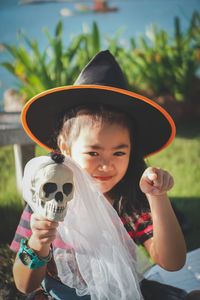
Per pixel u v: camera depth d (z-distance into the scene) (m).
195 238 2.78
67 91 1.35
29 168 1.22
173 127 1.44
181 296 1.48
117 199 1.49
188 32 7.05
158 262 1.38
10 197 3.38
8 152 4.81
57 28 5.96
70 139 1.34
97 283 1.28
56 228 1.26
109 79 1.38
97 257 1.30
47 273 1.42
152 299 1.45
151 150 1.62
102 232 1.30
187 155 4.65
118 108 1.38
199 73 8.30
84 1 33.72
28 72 5.83
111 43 6.47
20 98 6.03
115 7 26.39
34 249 1.22
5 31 17.34
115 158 1.31
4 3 33.12
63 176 1.11
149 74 6.60
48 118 1.48
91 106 1.36
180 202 3.38
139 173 1.50
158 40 7.05
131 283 1.31
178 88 6.68
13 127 2.84
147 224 1.44
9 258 2.46
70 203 1.28
